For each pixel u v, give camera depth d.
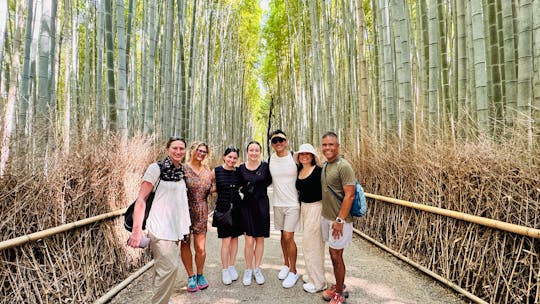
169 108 6.22
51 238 2.27
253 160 3.01
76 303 2.32
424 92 4.41
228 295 2.67
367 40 8.26
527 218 2.08
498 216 2.29
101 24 5.33
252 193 2.95
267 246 4.39
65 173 2.46
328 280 2.98
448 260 2.75
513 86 2.86
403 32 4.16
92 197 2.68
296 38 12.97
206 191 2.87
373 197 4.21
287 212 2.89
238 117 17.66
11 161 2.18
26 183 2.23
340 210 2.37
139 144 3.75
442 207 2.92
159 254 2.10
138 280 2.98
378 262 3.45
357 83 7.59
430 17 3.96
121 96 3.81
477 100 2.98
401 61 4.16
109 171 2.94
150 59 5.05
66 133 2.89
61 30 7.41
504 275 2.21
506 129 2.54
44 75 3.25
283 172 2.90
